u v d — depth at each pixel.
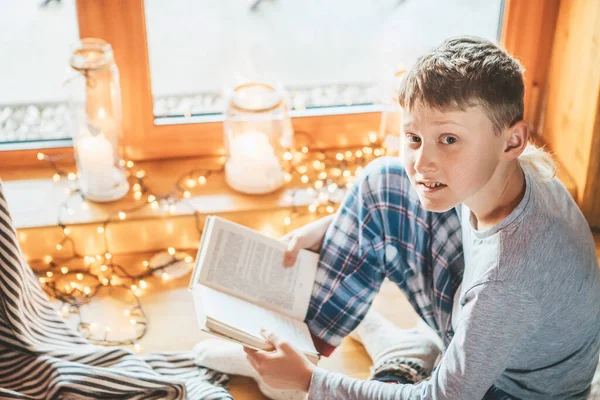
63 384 1.36
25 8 1.86
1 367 1.41
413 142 1.09
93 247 1.81
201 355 1.57
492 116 1.02
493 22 1.97
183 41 1.91
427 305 1.43
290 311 1.41
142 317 1.69
